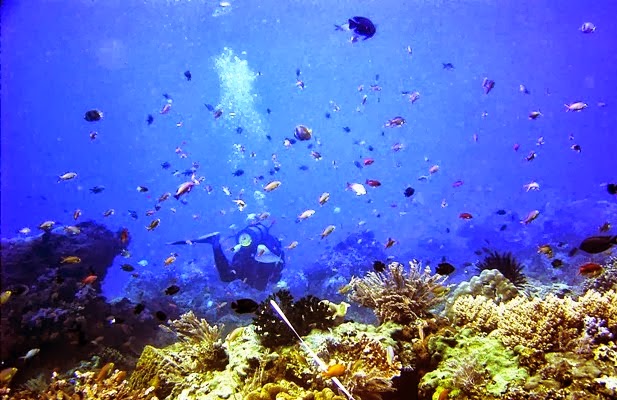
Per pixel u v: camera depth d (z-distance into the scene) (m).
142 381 5.19
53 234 12.67
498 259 8.48
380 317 5.77
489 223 25.81
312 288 16.41
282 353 4.75
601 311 4.60
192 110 59.84
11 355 9.02
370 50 48.09
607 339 4.23
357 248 19.67
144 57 44.53
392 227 34.44
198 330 5.64
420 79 54.91
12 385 8.38
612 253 10.77
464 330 5.07
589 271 5.18
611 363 3.93
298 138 9.23
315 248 29.44
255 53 45.88
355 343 4.76
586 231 19.33
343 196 45.47
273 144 51.72
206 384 4.57
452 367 4.43
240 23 36.91
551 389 3.78
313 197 46.84
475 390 4.04
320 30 40.91
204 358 5.05
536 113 12.67
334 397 3.86
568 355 4.13
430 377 4.45
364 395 4.27
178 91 55.56
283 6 34.22
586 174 42.34
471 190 40.06
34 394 6.26
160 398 4.89
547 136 50.78
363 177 43.16
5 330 9.25
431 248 23.72
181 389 4.76
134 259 37.19
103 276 13.44
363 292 6.26
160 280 16.98
